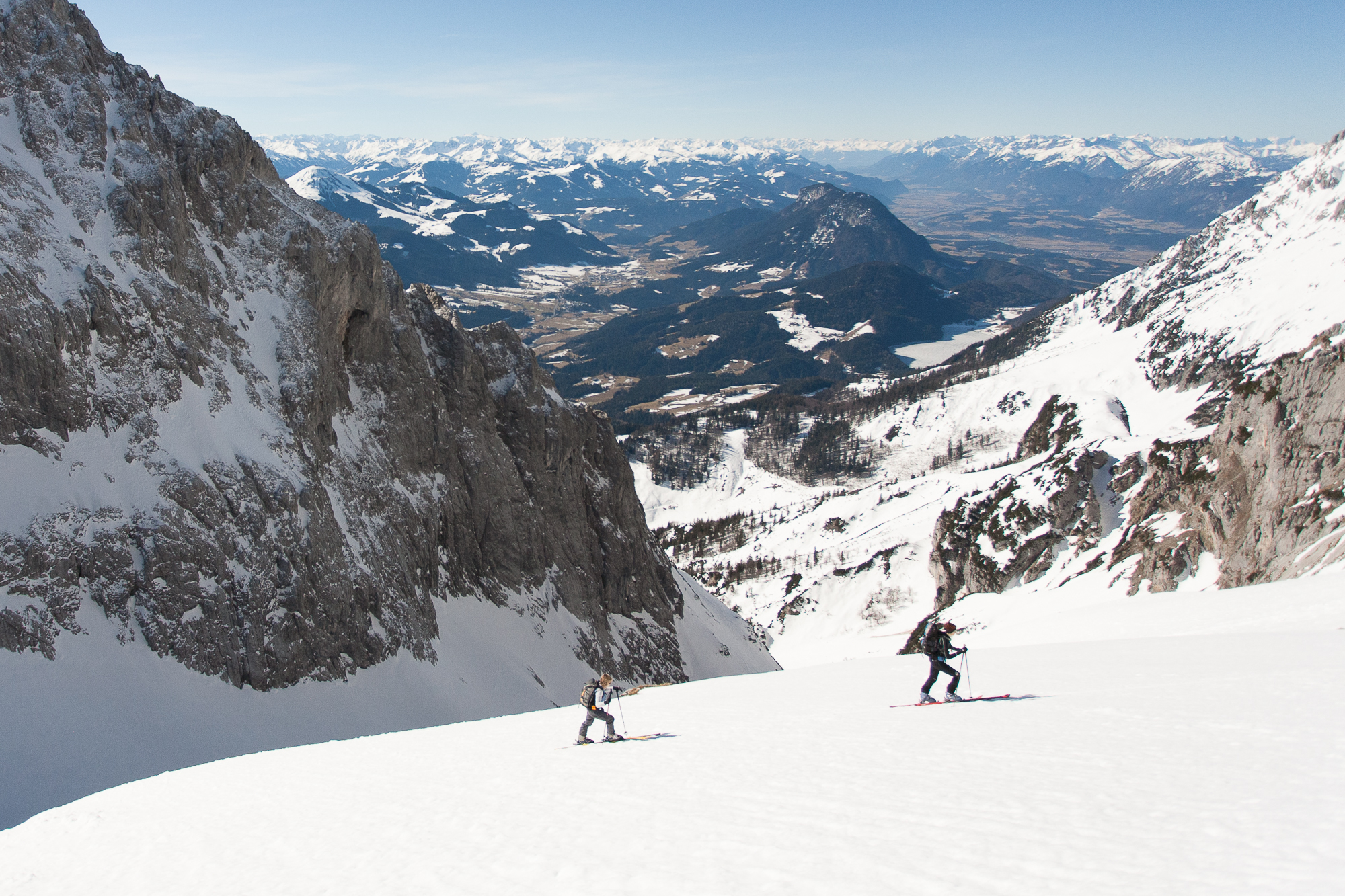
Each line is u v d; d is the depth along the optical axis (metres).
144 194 60.53
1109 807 14.25
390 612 64.44
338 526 63.12
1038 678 32.22
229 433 57.97
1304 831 11.99
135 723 43.94
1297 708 20.39
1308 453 80.19
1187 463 118.38
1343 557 61.19
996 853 12.69
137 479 51.25
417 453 79.25
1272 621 48.47
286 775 27.08
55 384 49.38
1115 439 184.62
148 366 55.25
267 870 17.33
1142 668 31.62
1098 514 158.38
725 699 36.66
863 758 20.31
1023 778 16.78
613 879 13.73
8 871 20.52
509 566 84.81
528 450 94.75
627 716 33.47
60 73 60.78
